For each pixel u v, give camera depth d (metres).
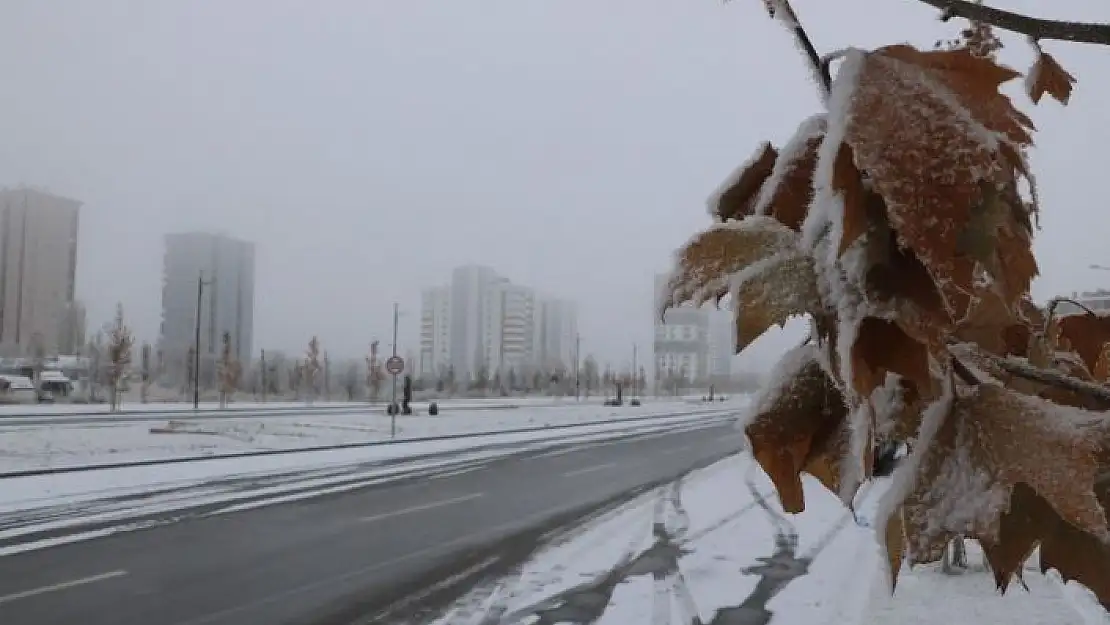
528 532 11.52
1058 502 0.59
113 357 41.69
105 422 33.12
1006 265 0.65
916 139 0.51
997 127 0.55
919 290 0.54
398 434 29.94
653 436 30.78
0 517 12.12
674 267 0.66
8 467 17.80
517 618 7.51
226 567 9.20
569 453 23.64
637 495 15.26
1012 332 0.84
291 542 10.59
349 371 79.44
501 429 33.94
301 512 12.85
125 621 7.24
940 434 0.64
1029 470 0.60
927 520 0.61
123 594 8.05
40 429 28.19
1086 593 7.14
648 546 10.65
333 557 9.79
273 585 8.48
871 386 0.55
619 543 10.83
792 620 7.36
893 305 0.54
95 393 58.44
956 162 0.50
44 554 9.72
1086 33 0.78
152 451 22.19
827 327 0.59
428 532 11.43
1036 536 0.66
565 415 46.91
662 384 99.00
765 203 0.68
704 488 16.23
